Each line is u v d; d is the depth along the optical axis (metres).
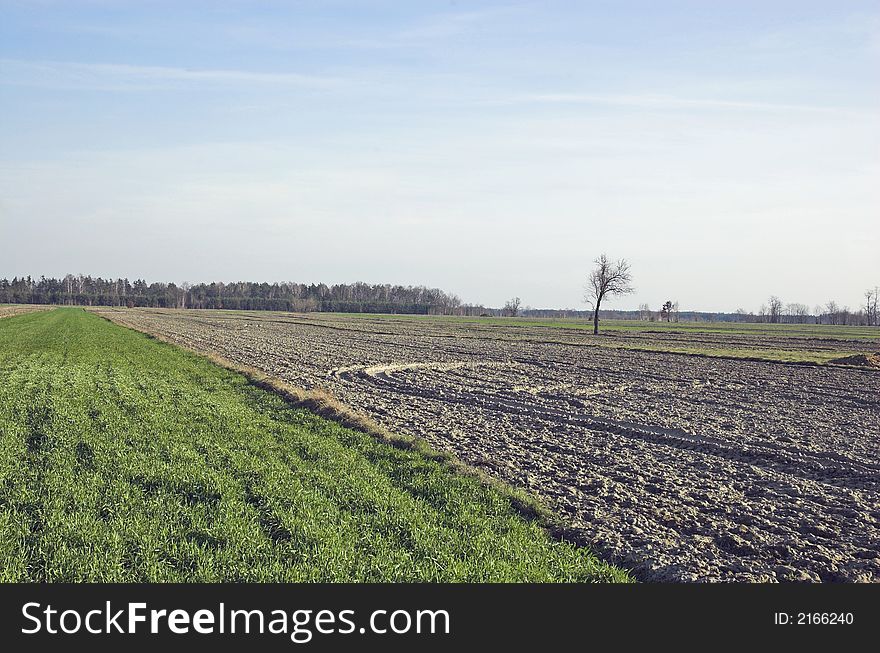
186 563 9.68
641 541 11.23
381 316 167.88
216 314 151.12
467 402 26.00
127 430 17.72
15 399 22.52
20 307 167.62
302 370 36.34
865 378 37.62
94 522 10.84
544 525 11.84
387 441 17.59
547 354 52.16
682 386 32.88
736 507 13.27
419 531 10.91
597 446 18.36
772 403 27.44
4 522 10.78
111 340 52.56
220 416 20.11
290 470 14.43
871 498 14.22
